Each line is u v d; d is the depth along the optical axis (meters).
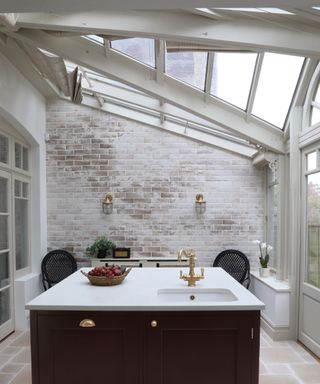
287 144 3.62
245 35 2.16
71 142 4.48
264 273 4.00
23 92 3.72
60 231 4.49
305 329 3.22
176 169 4.48
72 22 2.18
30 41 2.60
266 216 4.45
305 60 2.97
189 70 3.09
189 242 4.47
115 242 4.48
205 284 2.44
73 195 4.49
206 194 4.48
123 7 1.41
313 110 3.22
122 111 4.45
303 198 3.31
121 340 1.94
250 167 4.48
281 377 2.64
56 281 4.22
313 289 3.06
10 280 3.67
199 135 4.45
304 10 1.95
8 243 3.64
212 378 1.94
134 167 4.49
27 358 3.00
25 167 4.18
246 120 3.57
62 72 3.24
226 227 4.47
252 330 1.93
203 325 1.93
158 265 4.23
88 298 2.04
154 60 2.99
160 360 1.94
